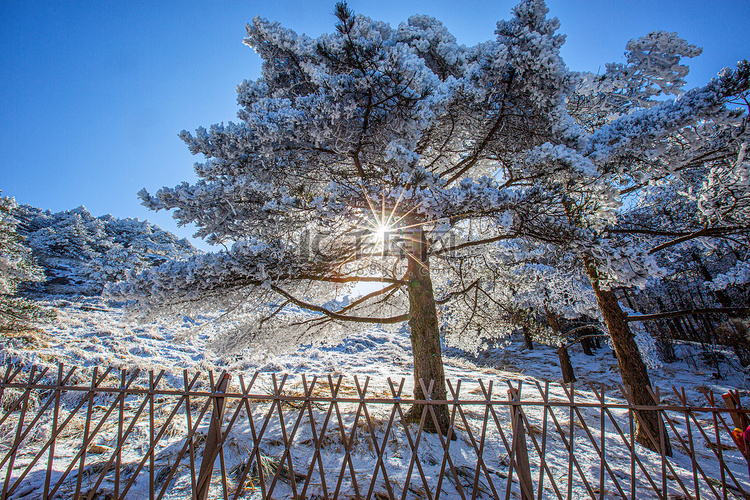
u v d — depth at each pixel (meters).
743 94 4.12
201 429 4.64
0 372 7.33
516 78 4.44
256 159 4.58
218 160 4.57
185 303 4.75
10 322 13.05
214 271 4.45
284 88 6.04
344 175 5.57
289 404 6.20
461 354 26.42
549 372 20.16
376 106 4.47
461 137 5.95
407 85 4.09
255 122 4.13
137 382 8.20
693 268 19.23
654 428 5.76
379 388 8.86
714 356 18.30
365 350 20.20
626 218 7.86
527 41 4.20
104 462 3.76
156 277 4.28
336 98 4.26
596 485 4.00
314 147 4.76
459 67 5.68
